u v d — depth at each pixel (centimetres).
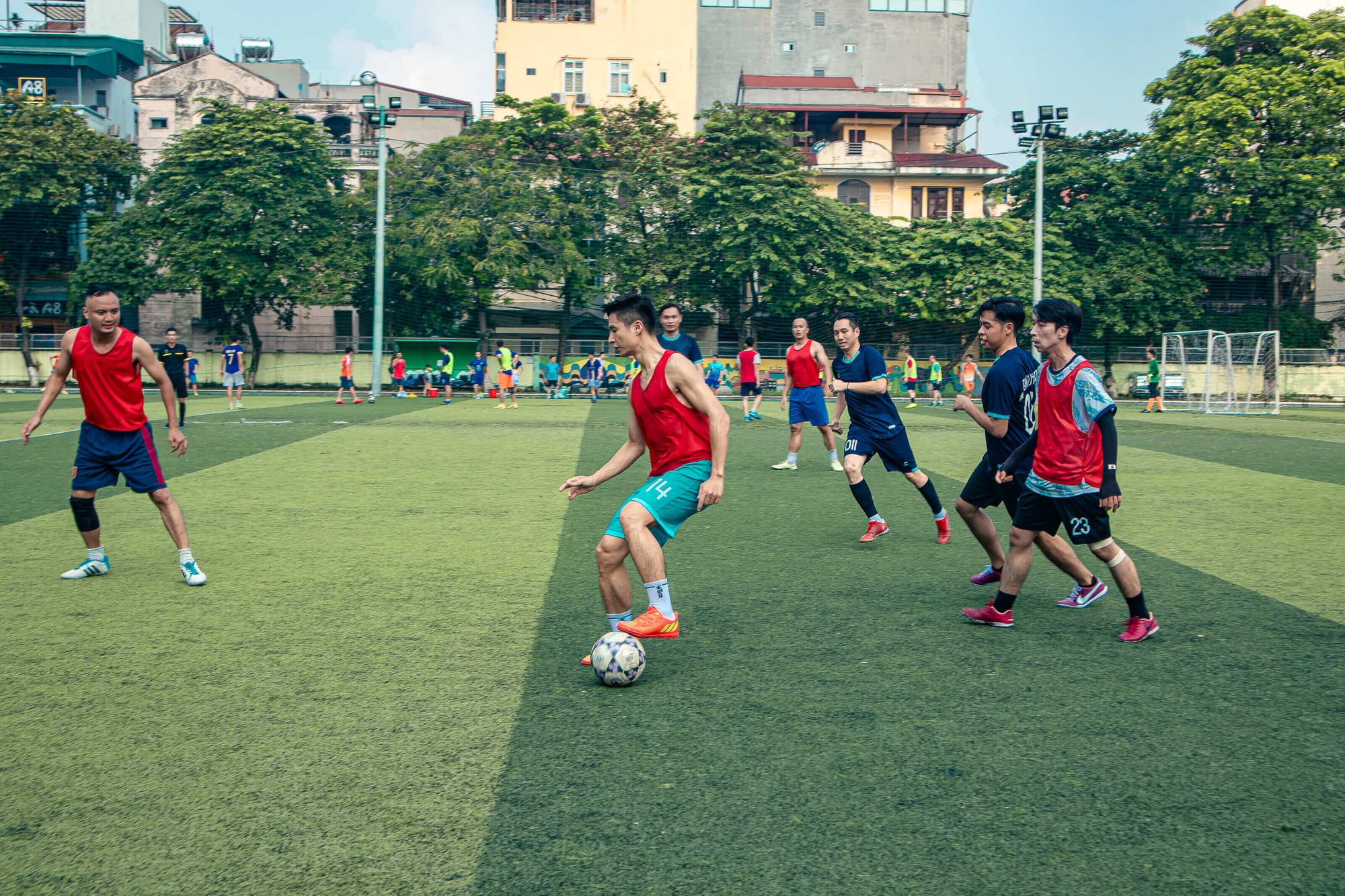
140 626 496
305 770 325
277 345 4081
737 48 5609
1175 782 319
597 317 4178
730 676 422
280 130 3609
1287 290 4256
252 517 831
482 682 414
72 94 4338
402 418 2055
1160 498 985
